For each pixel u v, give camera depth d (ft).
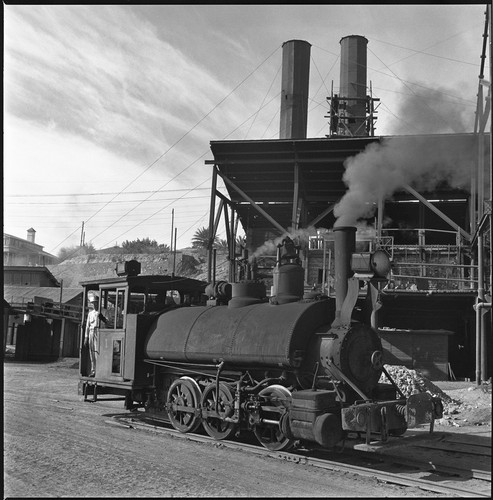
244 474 24.49
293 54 112.16
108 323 42.83
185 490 21.84
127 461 26.53
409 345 76.07
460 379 79.20
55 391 61.72
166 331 36.70
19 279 169.78
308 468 25.80
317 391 26.86
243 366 31.58
